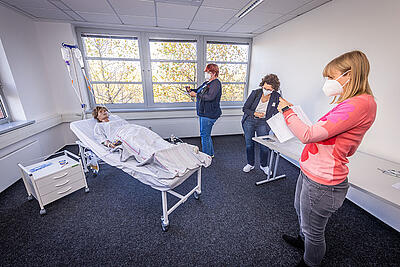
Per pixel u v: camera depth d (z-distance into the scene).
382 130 1.61
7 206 1.79
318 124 0.77
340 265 1.25
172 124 3.80
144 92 3.67
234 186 2.19
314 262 1.00
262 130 2.21
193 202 1.89
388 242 1.44
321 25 2.16
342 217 1.70
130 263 1.25
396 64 1.49
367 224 1.62
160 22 2.84
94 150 1.89
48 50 2.92
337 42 1.98
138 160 1.64
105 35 3.21
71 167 1.82
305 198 0.93
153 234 1.49
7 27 2.28
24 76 2.51
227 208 1.81
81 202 1.87
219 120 4.08
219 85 2.34
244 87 4.20
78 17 2.62
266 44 3.35
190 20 2.74
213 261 1.27
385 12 1.53
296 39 2.58
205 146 2.71
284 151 1.60
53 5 2.19
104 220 1.63
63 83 3.12
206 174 2.47
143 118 3.58
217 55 3.82
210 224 1.60
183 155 1.64
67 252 1.32
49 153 2.92
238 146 3.55
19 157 2.27
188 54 3.66
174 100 3.89
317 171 0.86
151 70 3.58
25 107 2.50
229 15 2.51
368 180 1.17
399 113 1.49
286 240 1.42
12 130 2.15
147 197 1.97
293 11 2.36
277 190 2.12
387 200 0.96
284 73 2.88
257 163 2.83
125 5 2.19
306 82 2.44
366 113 0.72
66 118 3.24
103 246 1.37
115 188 2.12
